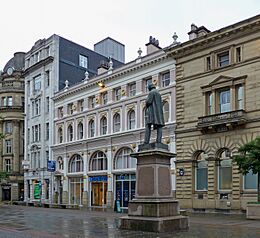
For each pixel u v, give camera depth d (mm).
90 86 49531
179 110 37875
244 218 26594
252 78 32406
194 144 36188
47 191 56281
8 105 77000
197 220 24609
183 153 37094
